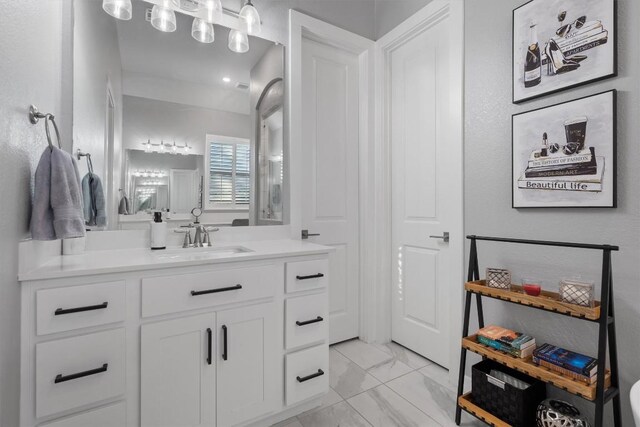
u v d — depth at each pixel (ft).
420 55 7.30
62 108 4.77
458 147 6.00
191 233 5.99
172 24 5.54
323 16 7.39
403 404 5.49
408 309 7.62
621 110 4.01
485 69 5.58
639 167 3.86
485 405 4.70
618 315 4.03
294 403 5.01
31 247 3.47
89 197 4.73
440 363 6.81
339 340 7.93
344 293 8.02
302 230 7.29
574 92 4.46
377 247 7.98
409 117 7.59
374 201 8.05
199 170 6.11
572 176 4.42
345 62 8.11
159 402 4.00
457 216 6.02
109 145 5.36
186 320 4.18
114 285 3.74
